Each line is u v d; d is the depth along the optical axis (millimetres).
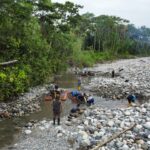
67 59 68000
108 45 132500
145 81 43562
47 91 35344
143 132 18031
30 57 36781
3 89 27641
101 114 23172
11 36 33719
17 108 25594
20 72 31109
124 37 149625
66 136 18484
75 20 65000
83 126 20422
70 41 68938
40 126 20656
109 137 17359
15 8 34781
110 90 36406
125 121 20625
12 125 21016
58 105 20875
